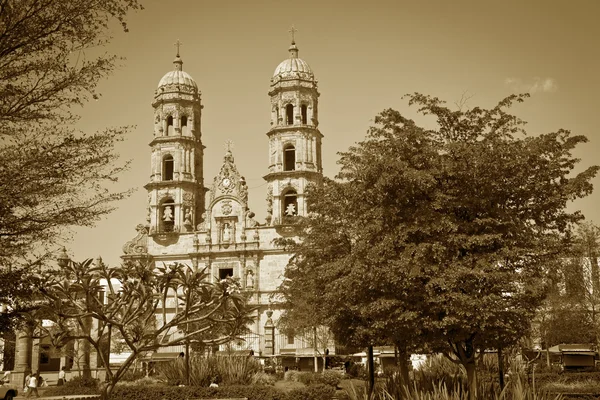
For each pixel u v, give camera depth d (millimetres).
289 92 96625
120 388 39000
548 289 24812
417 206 24281
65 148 18453
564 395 32375
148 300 15898
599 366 52375
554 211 25312
